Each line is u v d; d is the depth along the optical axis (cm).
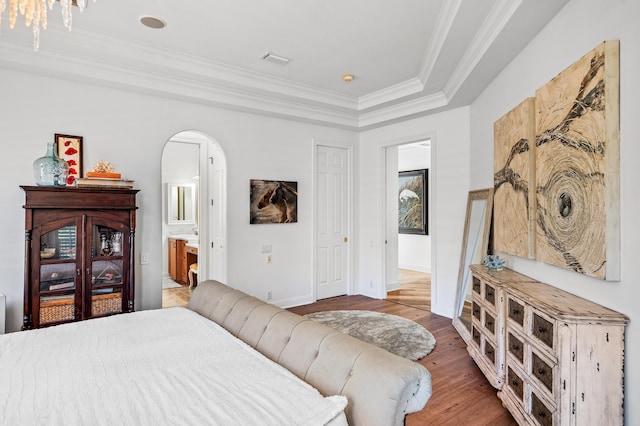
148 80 356
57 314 296
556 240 208
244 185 448
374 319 435
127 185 327
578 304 178
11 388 132
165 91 367
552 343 171
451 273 439
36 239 287
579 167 184
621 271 160
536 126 235
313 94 448
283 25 291
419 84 412
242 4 260
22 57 296
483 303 281
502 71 313
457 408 244
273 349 173
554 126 210
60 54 308
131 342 180
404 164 821
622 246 160
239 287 446
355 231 568
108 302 318
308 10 268
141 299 372
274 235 477
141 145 372
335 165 546
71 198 299
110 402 122
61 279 299
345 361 141
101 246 319
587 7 188
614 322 157
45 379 139
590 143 175
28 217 283
